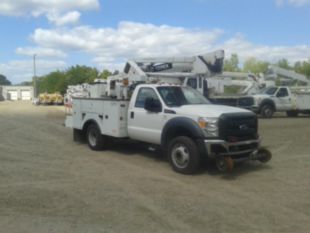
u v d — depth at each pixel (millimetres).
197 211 5473
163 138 8289
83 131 11359
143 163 8898
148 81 12844
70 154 10016
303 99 23656
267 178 7461
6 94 107938
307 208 5625
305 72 67000
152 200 5984
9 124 18266
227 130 7449
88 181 7164
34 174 7668
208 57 16828
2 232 4645
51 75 83250
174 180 7281
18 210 5461
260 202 5910
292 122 19656
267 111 22922
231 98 20672
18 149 10656
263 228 4836
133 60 16359
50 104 49281
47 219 5109
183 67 16969
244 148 7762
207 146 7391
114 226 4875
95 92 12406
